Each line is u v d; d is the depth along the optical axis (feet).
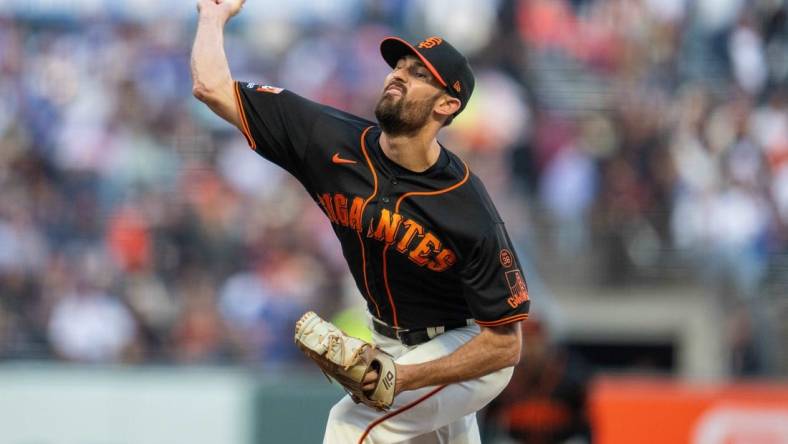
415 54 42.83
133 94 143.33
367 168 43.65
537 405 75.92
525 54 147.64
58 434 85.87
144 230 125.18
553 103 143.54
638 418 84.74
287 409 85.71
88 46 147.64
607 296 133.69
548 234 134.31
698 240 134.51
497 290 43.45
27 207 128.36
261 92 44.70
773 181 138.31
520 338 44.57
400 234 43.34
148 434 85.97
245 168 134.31
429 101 42.50
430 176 43.52
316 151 44.06
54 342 116.98
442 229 43.09
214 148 136.46
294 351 118.83
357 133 44.37
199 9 46.42
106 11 151.02
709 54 150.71
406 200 43.29
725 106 143.74
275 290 122.42
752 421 84.43
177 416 86.02
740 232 133.90
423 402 45.55
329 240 127.85
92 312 118.62
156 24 150.20
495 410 76.69
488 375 46.78
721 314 131.64
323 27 151.53
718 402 84.84
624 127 140.56
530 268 122.93
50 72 144.05
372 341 48.32
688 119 142.00
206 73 44.50
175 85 145.38
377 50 149.69
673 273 133.90
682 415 84.74
